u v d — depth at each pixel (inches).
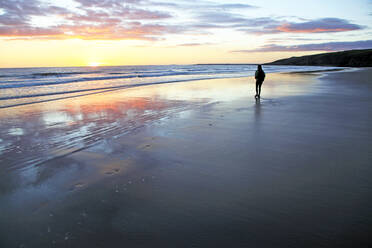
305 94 440.1
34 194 105.6
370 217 83.7
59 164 138.4
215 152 152.5
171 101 375.6
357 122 225.9
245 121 235.8
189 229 79.9
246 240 74.0
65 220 86.6
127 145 169.8
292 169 125.4
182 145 167.3
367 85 602.9
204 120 243.0
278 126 214.7
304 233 76.5
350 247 70.1
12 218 88.2
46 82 757.9
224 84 714.8
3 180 119.3
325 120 235.3
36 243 75.0
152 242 74.2
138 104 350.9
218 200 97.2
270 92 482.0
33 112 297.7
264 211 88.9
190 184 111.4
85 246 73.4
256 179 115.0
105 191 106.7
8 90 557.0
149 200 98.6
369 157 139.6
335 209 89.0
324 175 117.6
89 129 216.7
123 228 81.3
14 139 188.5
